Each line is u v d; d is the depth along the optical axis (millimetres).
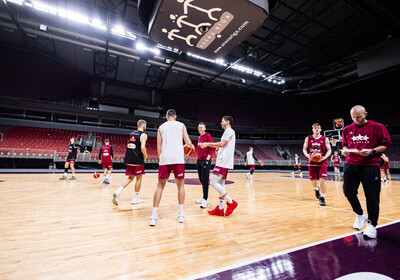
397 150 16922
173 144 2633
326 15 12477
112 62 17344
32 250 1692
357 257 1580
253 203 3855
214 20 4324
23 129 14148
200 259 1572
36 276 1305
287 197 4562
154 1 4348
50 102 15328
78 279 1281
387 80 17750
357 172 2305
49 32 12000
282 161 19594
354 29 13602
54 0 11180
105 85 19750
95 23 11766
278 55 16484
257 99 23375
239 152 21047
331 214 3049
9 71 14109
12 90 14062
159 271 1391
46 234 2059
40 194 4234
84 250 1712
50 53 15453
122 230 2217
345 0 10867
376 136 2209
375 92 18281
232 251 1723
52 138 14422
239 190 5691
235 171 17141
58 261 1515
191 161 16875
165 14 4211
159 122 19219
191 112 21188
